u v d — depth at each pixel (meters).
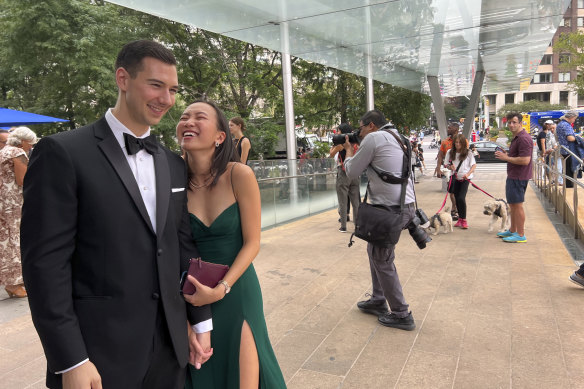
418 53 8.96
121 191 1.40
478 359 2.87
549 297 3.87
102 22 14.34
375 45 7.98
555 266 4.75
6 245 4.32
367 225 3.26
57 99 15.76
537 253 5.31
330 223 8.05
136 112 1.43
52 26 13.47
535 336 3.15
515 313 3.57
